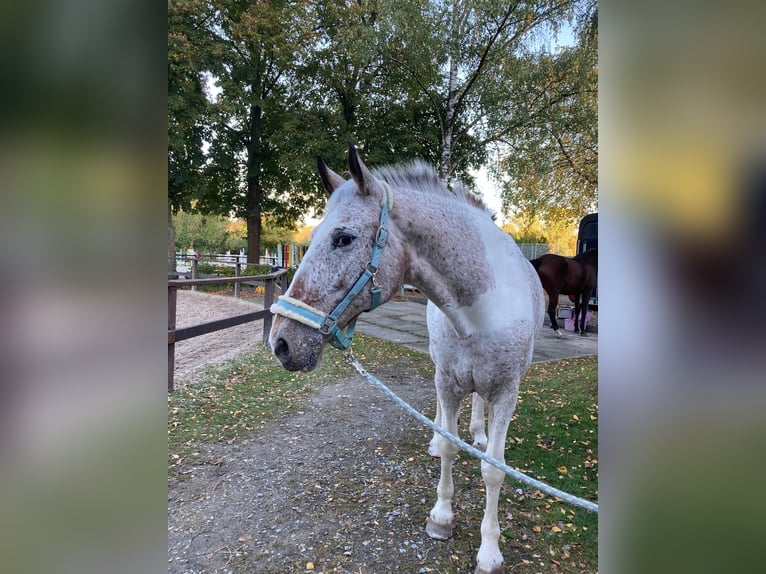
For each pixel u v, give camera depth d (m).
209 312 8.07
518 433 3.30
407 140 12.14
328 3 12.23
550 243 23.23
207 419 3.41
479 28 8.86
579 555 1.96
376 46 9.41
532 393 4.22
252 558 1.92
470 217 1.67
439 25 8.87
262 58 12.74
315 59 12.58
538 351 6.23
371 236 1.34
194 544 2.01
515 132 10.13
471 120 11.05
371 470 2.72
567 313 9.20
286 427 3.36
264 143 14.09
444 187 1.70
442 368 1.82
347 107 13.27
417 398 4.09
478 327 1.62
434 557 1.94
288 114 12.55
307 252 1.37
